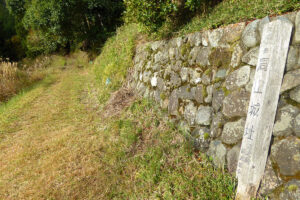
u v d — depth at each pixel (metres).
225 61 2.25
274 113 1.59
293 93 1.53
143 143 2.76
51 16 9.50
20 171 2.55
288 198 1.41
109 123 3.53
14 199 2.12
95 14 10.78
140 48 4.68
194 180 1.94
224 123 2.12
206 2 3.65
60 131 3.54
